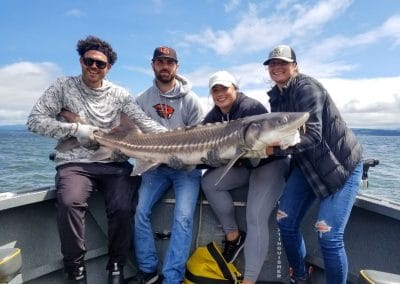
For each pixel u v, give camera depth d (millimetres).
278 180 3904
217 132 3990
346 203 3318
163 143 4289
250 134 3576
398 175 21875
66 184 3887
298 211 3645
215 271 3887
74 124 4148
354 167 3332
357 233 3797
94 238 4363
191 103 4926
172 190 4461
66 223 3730
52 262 4031
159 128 4629
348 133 3373
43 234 4047
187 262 4152
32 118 4195
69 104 4301
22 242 3871
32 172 22406
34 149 41562
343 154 3307
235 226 4242
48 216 4109
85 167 4105
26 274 3795
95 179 4156
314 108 3271
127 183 4148
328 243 3334
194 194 4164
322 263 3885
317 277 4031
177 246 3920
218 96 4125
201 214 4426
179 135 4258
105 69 4266
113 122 4449
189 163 4137
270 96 3900
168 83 4879
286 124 3252
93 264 4309
